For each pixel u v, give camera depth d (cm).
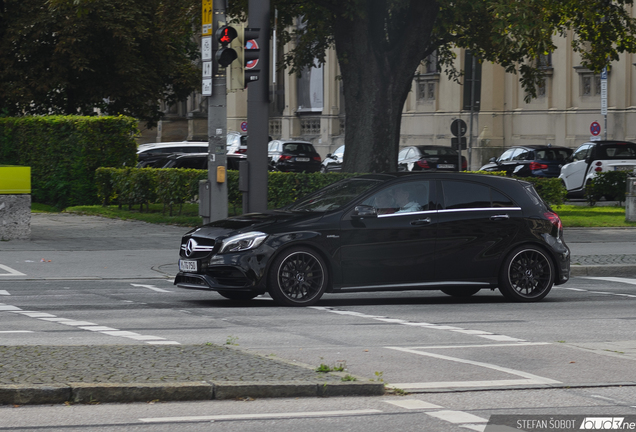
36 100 5634
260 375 1130
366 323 1681
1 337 1478
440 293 2206
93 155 4547
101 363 1177
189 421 974
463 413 1017
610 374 1220
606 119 6122
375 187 1927
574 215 4222
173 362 1195
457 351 1381
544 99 7056
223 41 2423
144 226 3675
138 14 5484
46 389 1036
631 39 4509
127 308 1864
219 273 1839
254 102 2512
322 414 1010
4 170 3061
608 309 1916
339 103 8925
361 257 1886
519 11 3309
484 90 7444
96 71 5669
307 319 1722
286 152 6725
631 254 2892
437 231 1933
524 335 1559
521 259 2008
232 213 3953
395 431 944
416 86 8138
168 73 5994
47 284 2256
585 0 4156
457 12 3616
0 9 5453
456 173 1994
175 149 6400
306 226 1864
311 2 4069
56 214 4256
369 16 3725
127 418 984
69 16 5203
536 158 5566
